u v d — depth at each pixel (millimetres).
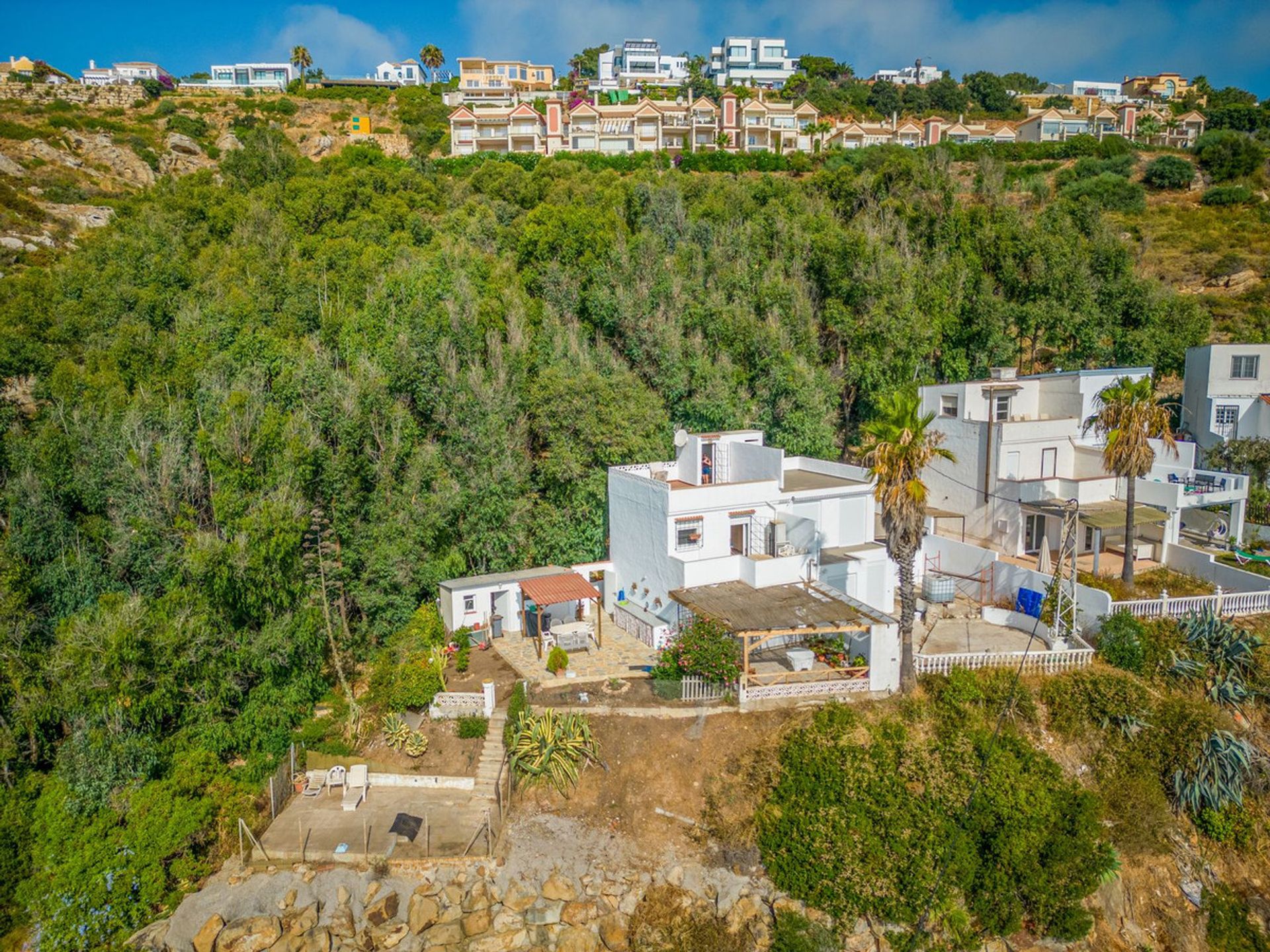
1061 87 173375
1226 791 26047
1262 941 24250
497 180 71625
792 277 53469
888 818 24500
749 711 28094
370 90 123438
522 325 42844
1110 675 29359
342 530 33781
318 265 48000
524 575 36781
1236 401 46844
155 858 24297
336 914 23578
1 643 27062
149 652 26906
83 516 32125
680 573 32469
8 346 37219
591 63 167500
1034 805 25141
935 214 61625
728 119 105938
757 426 45281
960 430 42062
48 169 79062
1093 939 23609
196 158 93688
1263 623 32000
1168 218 86000
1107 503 38719
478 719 29062
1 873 23672
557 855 24984
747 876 24500
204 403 34531
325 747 29266
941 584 36750
